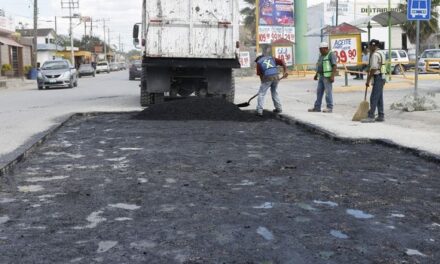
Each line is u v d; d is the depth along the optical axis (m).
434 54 34.69
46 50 75.88
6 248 4.29
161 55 14.20
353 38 21.50
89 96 22.25
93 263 3.96
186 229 4.73
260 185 6.37
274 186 6.32
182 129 11.42
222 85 14.80
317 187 6.26
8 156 7.78
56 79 29.92
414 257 4.05
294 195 5.90
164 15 14.09
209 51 14.29
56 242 4.42
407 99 14.25
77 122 12.99
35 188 6.28
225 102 13.84
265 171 7.16
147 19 14.05
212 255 4.10
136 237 4.53
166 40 14.18
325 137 10.30
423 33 49.34
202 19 14.18
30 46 57.72
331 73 14.02
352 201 5.66
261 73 13.88
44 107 16.86
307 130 11.36
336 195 5.90
